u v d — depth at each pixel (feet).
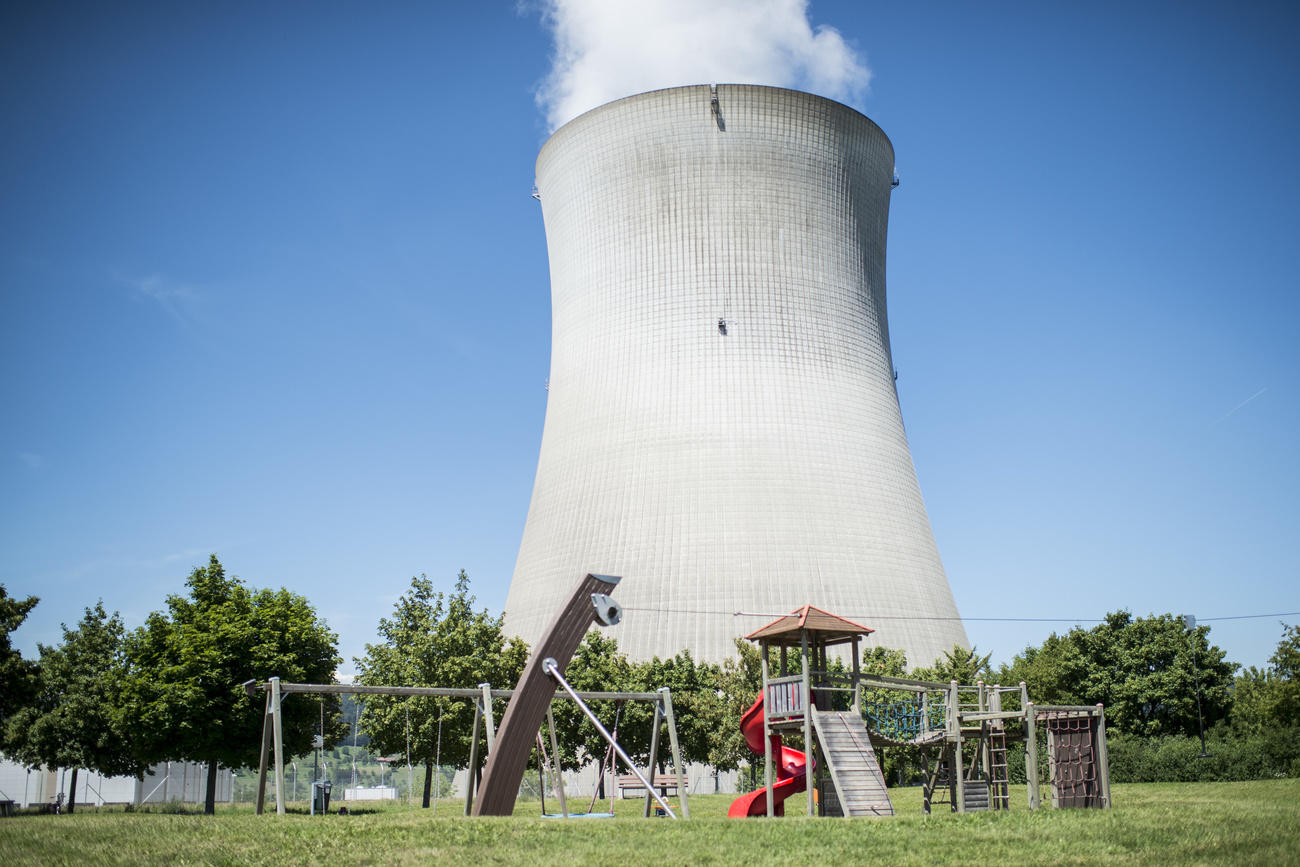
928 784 76.79
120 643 119.96
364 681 104.47
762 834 47.09
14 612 88.07
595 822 53.78
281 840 46.24
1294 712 117.70
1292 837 44.27
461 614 108.99
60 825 56.29
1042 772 113.29
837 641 72.18
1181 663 130.62
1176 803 66.33
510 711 60.13
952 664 131.85
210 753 90.94
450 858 40.98
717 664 143.74
